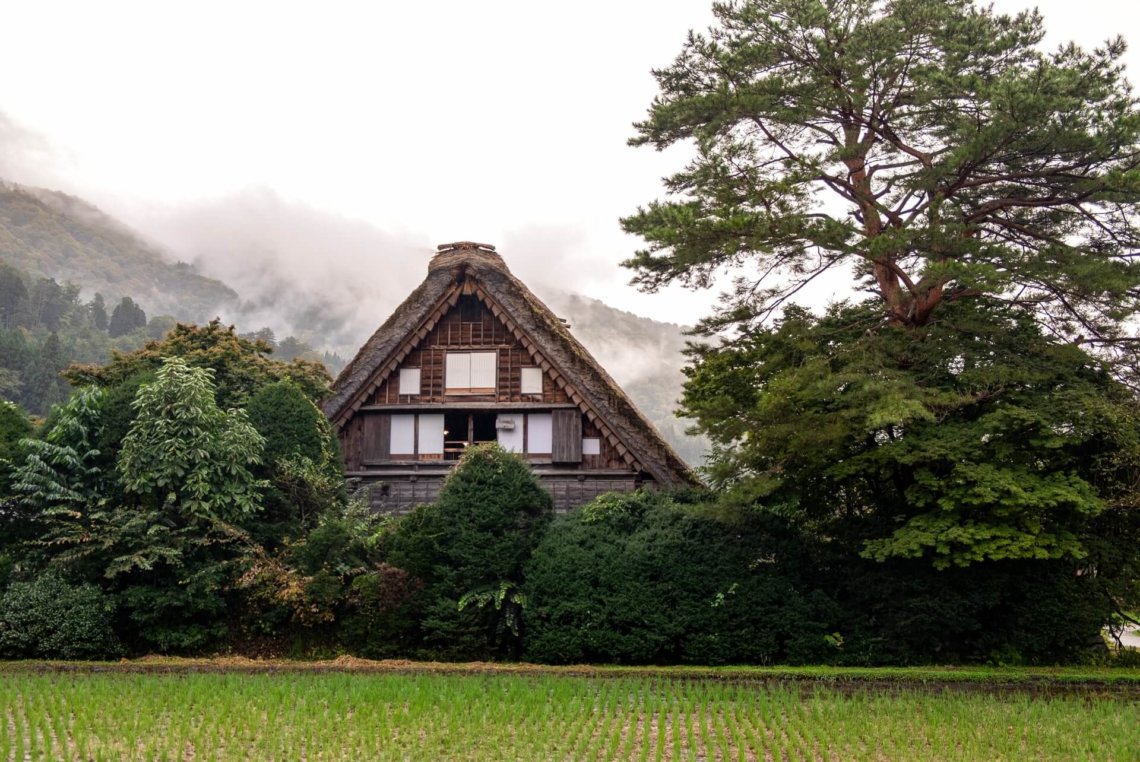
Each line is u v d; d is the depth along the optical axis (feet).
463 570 73.51
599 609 71.87
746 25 77.00
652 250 75.92
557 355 93.86
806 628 72.18
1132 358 73.15
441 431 96.68
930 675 63.36
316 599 71.97
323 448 83.10
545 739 43.52
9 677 56.70
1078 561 74.02
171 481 72.64
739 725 47.52
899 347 72.28
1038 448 70.38
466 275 96.84
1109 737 44.91
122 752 39.65
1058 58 70.44
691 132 78.07
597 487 93.56
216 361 88.53
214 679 56.80
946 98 71.36
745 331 80.64
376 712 47.91
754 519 76.13
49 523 72.74
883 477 74.02
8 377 307.58
